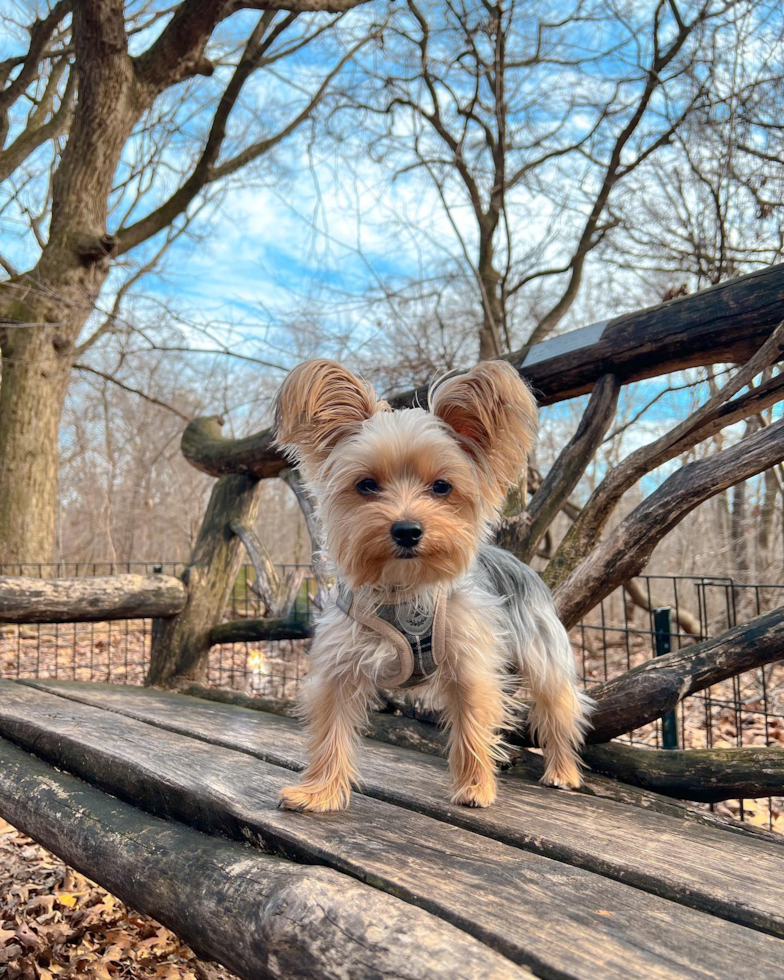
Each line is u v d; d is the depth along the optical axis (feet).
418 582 1.72
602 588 2.16
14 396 7.42
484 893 1.18
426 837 1.45
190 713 2.66
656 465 2.28
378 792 1.79
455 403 1.90
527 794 1.82
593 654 4.91
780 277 2.06
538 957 0.98
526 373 2.63
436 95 6.98
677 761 1.85
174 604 3.57
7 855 2.76
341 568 1.80
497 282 7.36
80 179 7.32
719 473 2.01
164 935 2.26
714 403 2.11
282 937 1.10
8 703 2.71
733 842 1.46
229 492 3.86
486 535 2.01
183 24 6.64
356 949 1.02
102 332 8.48
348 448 1.81
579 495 8.72
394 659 1.76
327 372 1.89
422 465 1.75
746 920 1.13
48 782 2.07
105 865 1.63
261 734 2.30
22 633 6.15
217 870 1.37
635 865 1.31
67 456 13.56
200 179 8.07
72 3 6.58
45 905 2.35
